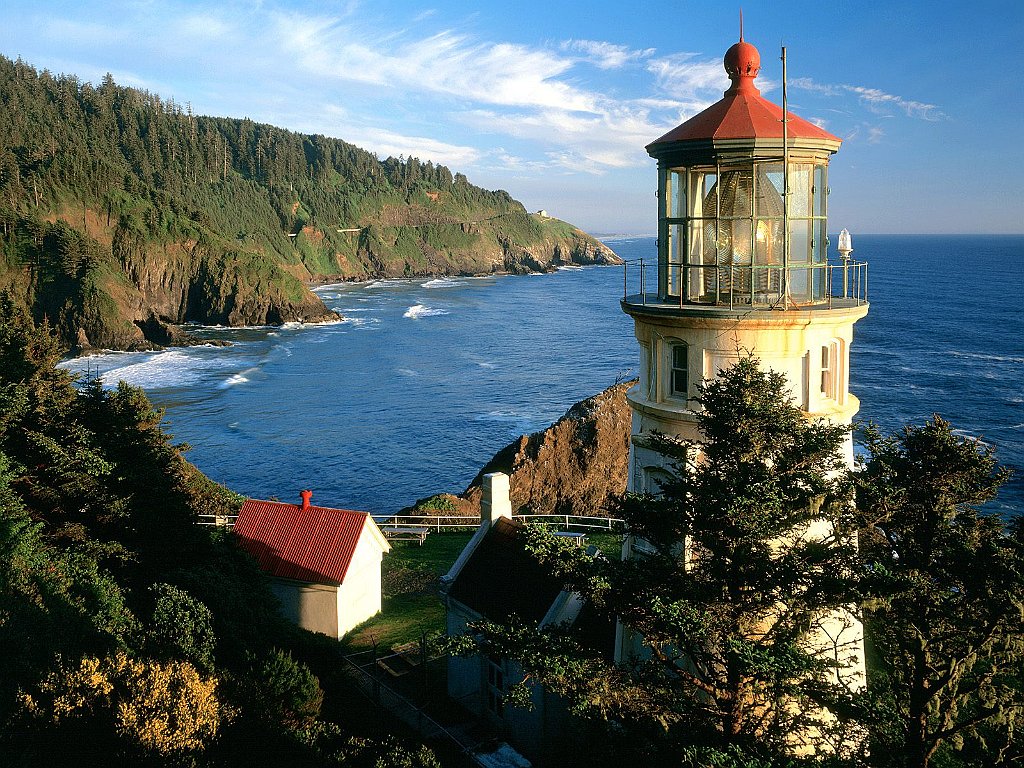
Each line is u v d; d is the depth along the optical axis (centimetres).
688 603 1097
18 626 1761
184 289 18375
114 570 2530
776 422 1161
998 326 13950
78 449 2631
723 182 1370
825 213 1391
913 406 8300
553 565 1316
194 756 1415
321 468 7362
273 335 15975
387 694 2269
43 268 15525
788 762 1031
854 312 1352
